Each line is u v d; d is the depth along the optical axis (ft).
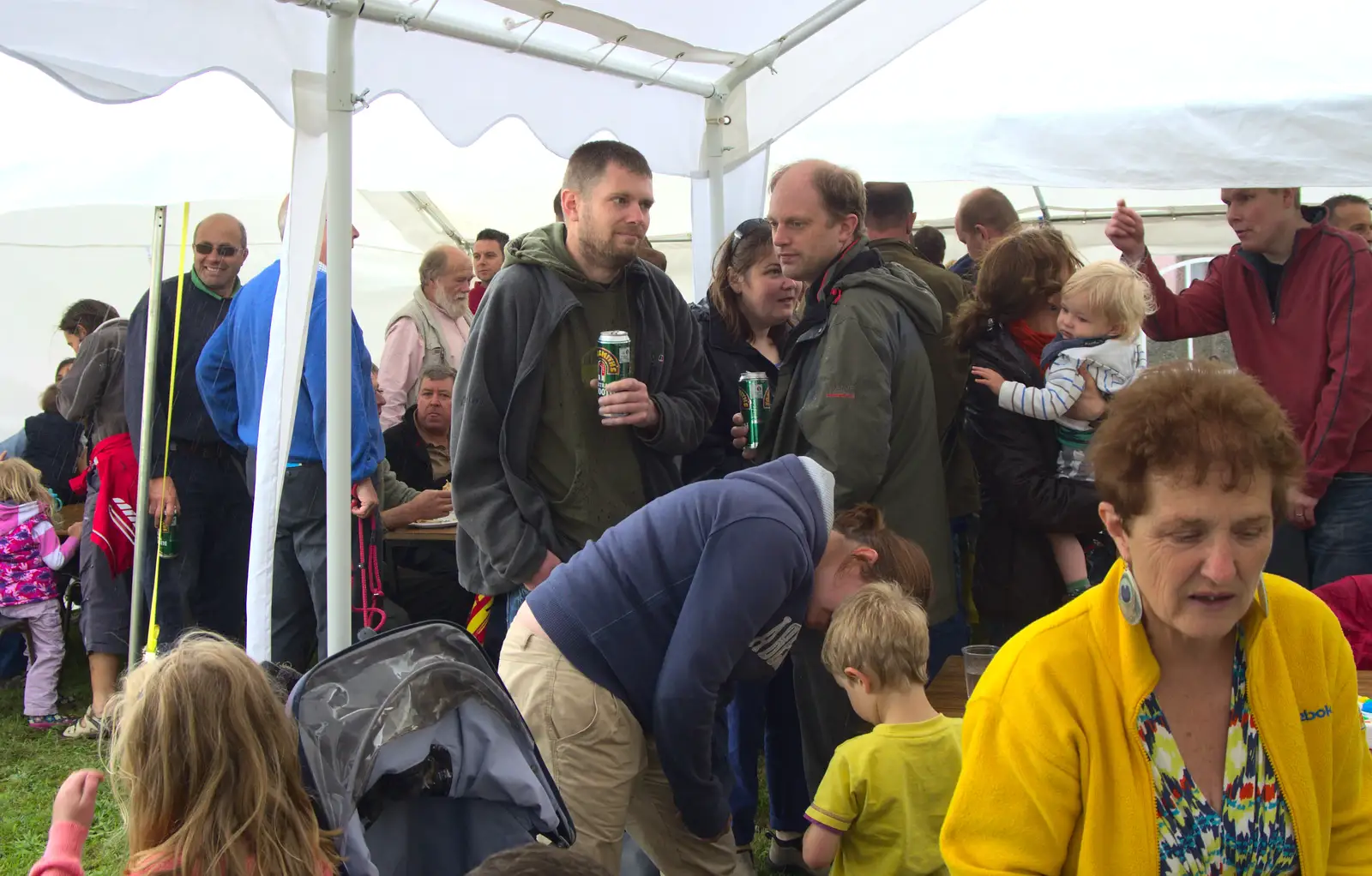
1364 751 4.44
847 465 8.57
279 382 8.57
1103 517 4.11
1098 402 9.84
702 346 10.66
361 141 18.12
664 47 11.21
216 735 5.07
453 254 19.70
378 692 5.73
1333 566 11.58
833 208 9.32
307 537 12.82
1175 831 4.11
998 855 4.23
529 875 3.94
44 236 25.03
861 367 8.71
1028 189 25.52
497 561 8.60
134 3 7.38
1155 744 4.12
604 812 6.93
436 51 9.49
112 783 5.34
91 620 15.39
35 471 16.72
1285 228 11.93
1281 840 4.12
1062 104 14.61
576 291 9.21
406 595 16.34
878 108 15.96
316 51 8.43
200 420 15.08
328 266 8.41
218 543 15.47
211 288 15.29
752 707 10.35
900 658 7.01
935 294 11.27
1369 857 4.33
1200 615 3.80
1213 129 13.34
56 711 16.14
